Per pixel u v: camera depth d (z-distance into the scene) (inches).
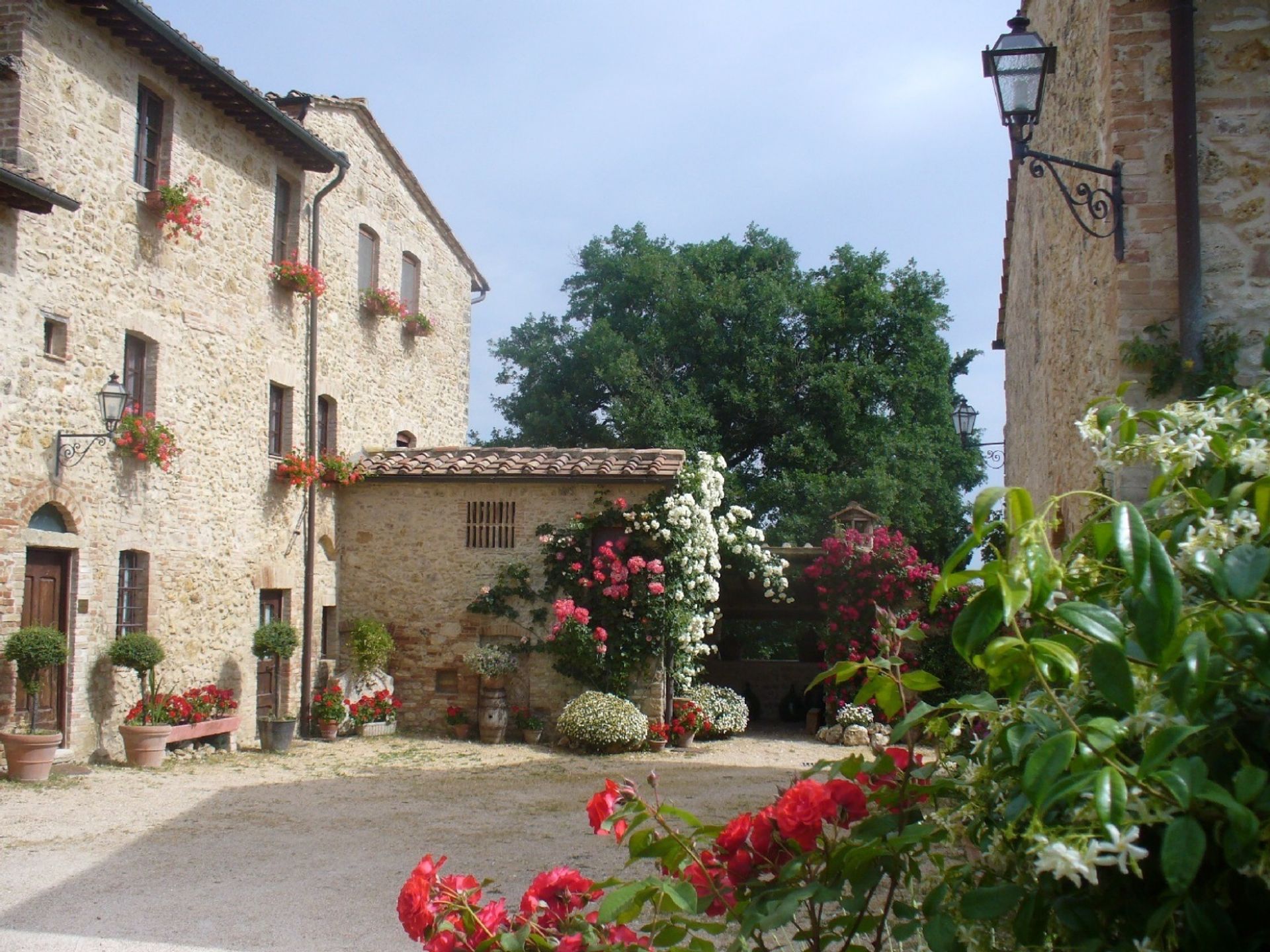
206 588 466.0
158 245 436.5
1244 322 203.9
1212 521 82.8
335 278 577.3
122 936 205.3
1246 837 67.0
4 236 357.4
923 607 562.3
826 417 939.3
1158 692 75.3
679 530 522.6
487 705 521.0
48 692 382.3
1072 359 283.3
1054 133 303.9
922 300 978.7
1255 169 206.2
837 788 94.6
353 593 559.2
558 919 95.7
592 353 962.1
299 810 337.4
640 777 412.8
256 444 504.4
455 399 744.3
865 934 104.3
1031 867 78.0
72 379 387.9
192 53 422.3
